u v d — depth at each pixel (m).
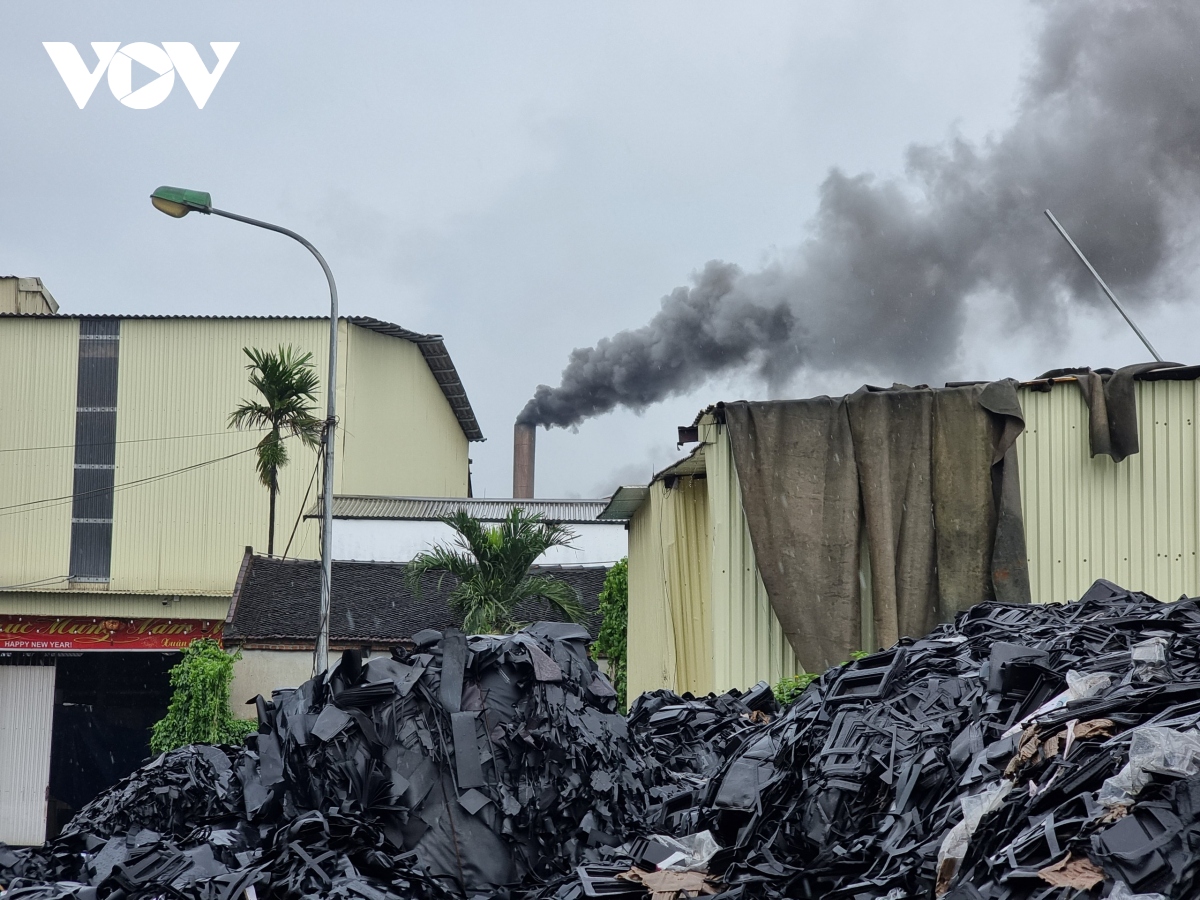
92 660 32.16
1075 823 4.51
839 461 10.77
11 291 40.88
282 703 8.05
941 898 4.63
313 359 38.66
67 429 38.38
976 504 10.55
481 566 22.73
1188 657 5.64
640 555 16.61
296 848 6.41
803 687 10.10
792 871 5.65
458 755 6.93
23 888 7.13
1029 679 6.07
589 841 7.00
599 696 7.91
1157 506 10.73
